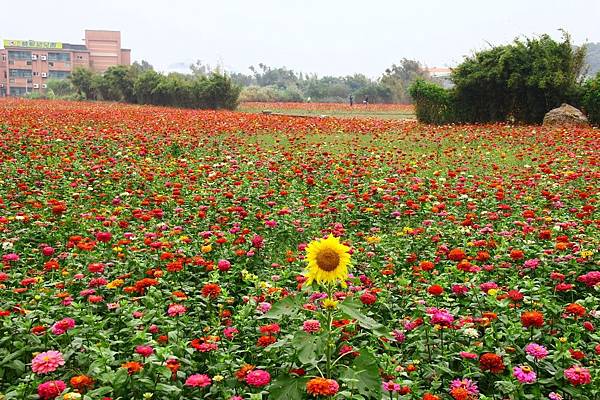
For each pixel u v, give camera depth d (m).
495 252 5.61
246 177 9.55
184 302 4.47
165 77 50.22
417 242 6.25
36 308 4.13
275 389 2.98
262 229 6.78
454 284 4.33
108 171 10.09
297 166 11.00
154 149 13.21
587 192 8.52
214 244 5.86
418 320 3.82
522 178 9.78
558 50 22.88
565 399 3.24
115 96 57.00
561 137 15.66
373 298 3.84
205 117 24.80
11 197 8.11
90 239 6.27
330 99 81.62
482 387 3.45
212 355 3.53
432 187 8.84
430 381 3.37
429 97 25.02
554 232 6.27
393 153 13.98
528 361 3.43
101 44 125.94
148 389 3.09
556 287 4.34
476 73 23.59
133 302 4.30
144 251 5.61
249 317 3.99
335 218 7.55
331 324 3.39
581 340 3.71
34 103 43.78
